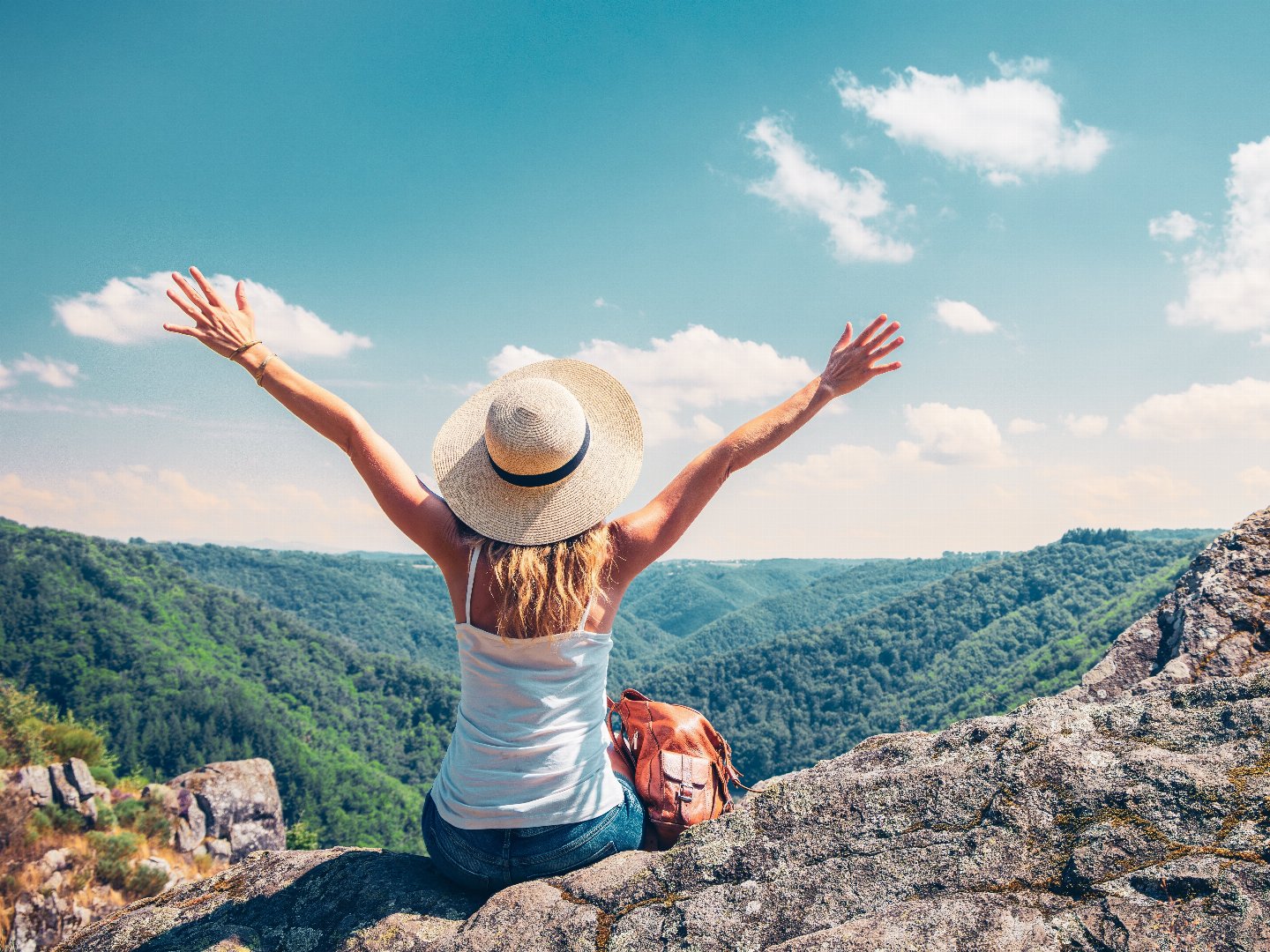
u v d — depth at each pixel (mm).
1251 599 2654
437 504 1781
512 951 1512
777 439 1846
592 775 1760
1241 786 1371
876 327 1854
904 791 1630
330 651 136625
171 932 1859
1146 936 1171
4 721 17844
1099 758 1558
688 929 1453
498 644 1706
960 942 1243
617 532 1782
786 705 155875
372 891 1846
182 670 105750
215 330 1826
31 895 14125
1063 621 143250
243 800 20406
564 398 1728
